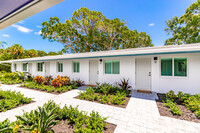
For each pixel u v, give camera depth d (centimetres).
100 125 281
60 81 779
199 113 345
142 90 711
